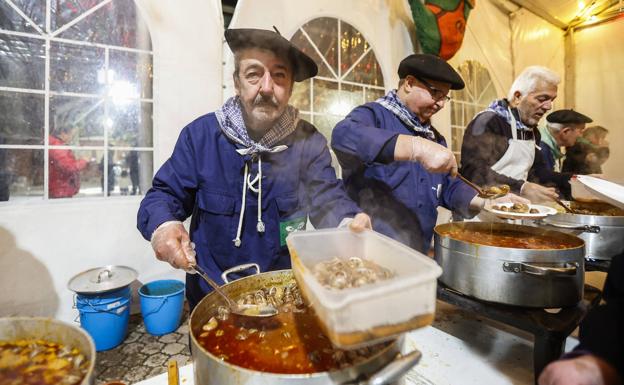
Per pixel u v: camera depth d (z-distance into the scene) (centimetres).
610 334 58
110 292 185
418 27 295
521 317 91
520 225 133
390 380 50
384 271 64
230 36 107
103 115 206
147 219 104
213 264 127
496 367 91
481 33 387
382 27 304
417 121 168
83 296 181
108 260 208
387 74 310
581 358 58
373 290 46
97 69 202
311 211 136
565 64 509
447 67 156
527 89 216
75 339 56
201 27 223
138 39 210
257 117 114
